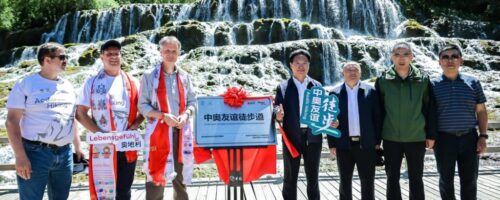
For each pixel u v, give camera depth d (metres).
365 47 16.17
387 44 16.33
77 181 6.61
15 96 3.20
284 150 4.01
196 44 17.67
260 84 13.71
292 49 15.61
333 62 15.80
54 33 22.83
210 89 13.02
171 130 3.64
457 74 3.92
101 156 3.44
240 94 3.58
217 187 5.54
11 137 3.12
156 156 3.58
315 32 18.25
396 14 21.88
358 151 3.87
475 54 16.52
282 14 21.55
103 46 3.57
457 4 25.50
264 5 21.62
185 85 3.81
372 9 21.34
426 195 4.96
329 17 21.36
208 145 3.45
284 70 14.84
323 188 5.40
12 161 8.10
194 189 5.44
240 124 3.53
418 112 3.76
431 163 7.20
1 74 15.24
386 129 3.86
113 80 3.57
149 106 3.60
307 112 3.68
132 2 28.44
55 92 3.31
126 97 3.59
